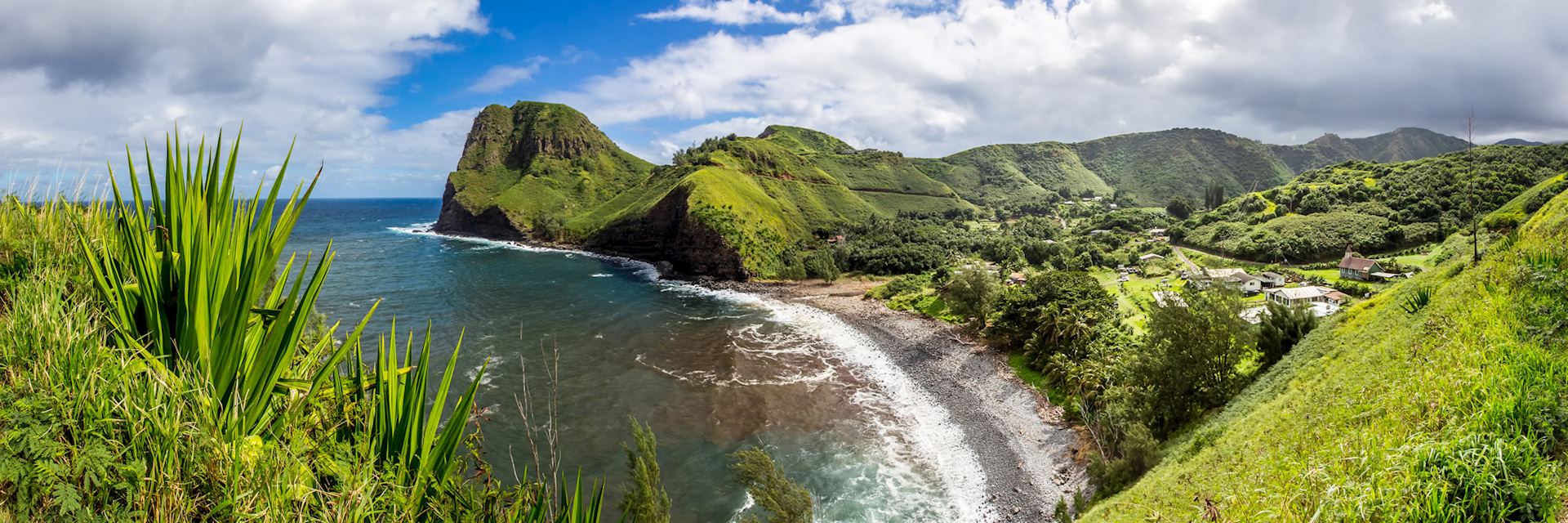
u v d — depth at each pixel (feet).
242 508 13.21
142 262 15.39
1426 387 42.68
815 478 104.94
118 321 15.83
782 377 153.99
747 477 77.10
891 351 180.24
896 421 128.36
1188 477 65.05
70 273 17.16
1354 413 49.52
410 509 15.38
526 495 18.17
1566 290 49.11
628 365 160.15
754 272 322.75
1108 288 257.96
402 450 16.57
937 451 115.03
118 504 12.56
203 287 14.87
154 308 15.52
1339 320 97.66
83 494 12.14
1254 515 38.68
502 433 114.01
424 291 260.21
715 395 139.74
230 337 15.30
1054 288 174.29
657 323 214.07
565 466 104.37
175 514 12.69
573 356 167.02
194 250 15.02
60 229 18.29
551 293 266.57
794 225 433.48
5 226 17.17
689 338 192.13
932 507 97.04
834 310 242.99
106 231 18.48
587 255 419.74
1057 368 142.41
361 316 207.41
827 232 438.81
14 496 11.52
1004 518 94.12
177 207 15.70
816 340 193.57
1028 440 119.03
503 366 154.81
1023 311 168.14
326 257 16.96
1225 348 100.32
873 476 106.01
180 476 13.15
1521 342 43.57
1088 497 96.12
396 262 355.77
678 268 352.69
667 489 99.60
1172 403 100.99
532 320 210.59
